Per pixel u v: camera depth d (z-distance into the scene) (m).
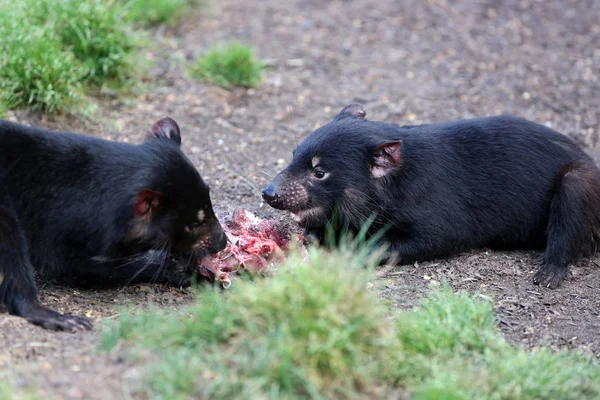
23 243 8.97
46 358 7.85
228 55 16.34
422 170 10.93
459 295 9.78
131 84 15.71
